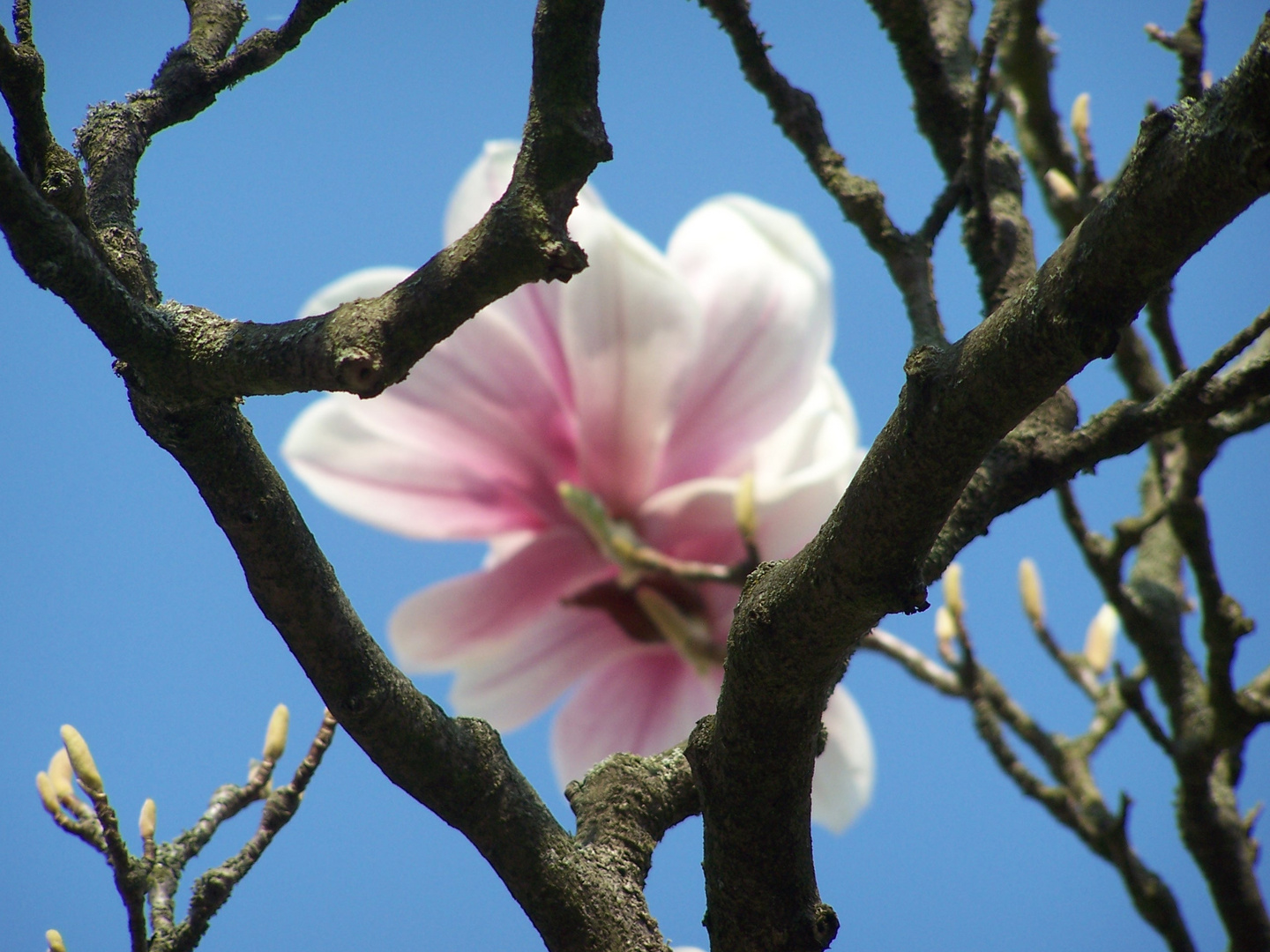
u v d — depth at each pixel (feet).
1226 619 9.17
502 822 8.79
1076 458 8.86
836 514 7.46
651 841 8.84
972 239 9.02
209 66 8.87
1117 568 9.23
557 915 8.78
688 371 9.34
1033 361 6.55
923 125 9.12
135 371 8.71
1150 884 9.29
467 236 7.91
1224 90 5.80
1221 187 5.80
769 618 7.82
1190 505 9.16
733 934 8.72
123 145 8.83
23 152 8.48
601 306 9.33
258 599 8.79
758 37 9.01
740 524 9.22
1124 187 6.15
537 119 7.84
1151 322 9.20
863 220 8.96
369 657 8.79
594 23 7.84
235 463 8.75
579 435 9.34
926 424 6.89
